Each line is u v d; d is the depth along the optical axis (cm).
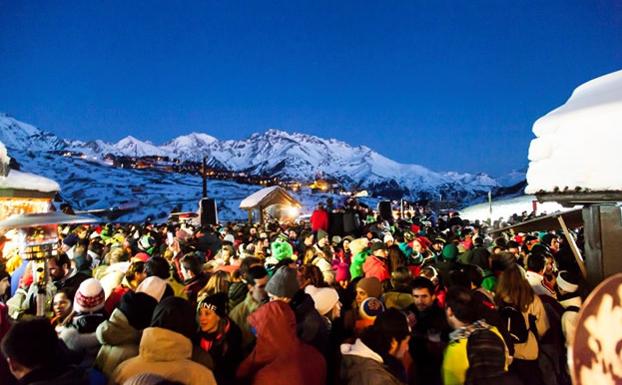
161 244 1050
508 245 840
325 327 371
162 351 264
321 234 1051
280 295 361
